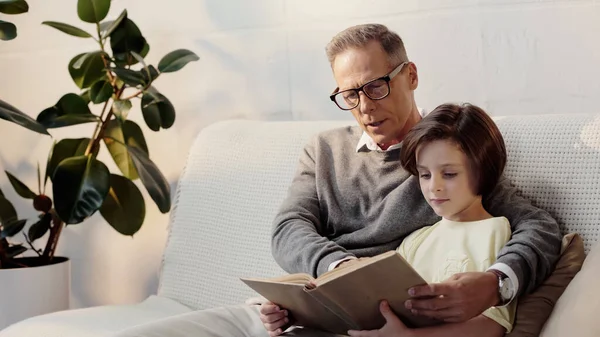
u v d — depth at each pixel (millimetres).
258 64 2336
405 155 1484
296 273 1515
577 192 1540
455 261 1425
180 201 2105
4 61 2730
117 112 2223
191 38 2438
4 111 2078
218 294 1946
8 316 2221
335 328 1431
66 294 2344
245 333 1548
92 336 1669
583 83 1904
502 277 1329
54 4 2643
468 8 2020
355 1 2170
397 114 1646
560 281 1403
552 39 1930
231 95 2389
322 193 1735
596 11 1875
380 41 1637
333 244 1562
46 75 2674
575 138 1579
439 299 1252
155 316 1840
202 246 2010
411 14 2092
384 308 1287
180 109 2473
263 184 1969
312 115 2270
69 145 2385
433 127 1424
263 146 2016
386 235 1631
